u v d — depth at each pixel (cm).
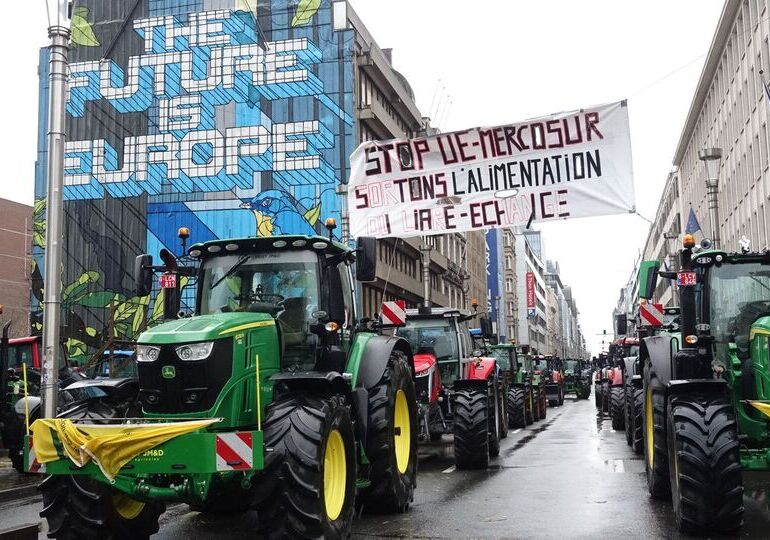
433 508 839
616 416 1983
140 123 4222
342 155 4012
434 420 1259
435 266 5697
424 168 1036
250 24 4175
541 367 3800
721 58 4331
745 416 728
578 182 981
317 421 594
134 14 4297
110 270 4169
